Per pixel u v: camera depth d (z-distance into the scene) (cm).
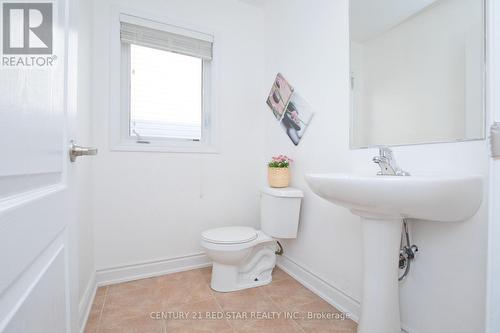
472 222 88
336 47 145
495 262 64
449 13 97
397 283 103
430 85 103
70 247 69
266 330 123
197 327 125
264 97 221
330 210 150
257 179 220
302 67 173
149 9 179
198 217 196
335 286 146
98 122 164
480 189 81
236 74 211
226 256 151
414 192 73
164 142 189
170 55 194
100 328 123
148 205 179
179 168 190
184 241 191
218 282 159
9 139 37
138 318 131
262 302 148
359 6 132
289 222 166
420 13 107
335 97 146
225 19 206
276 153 204
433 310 101
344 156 140
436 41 101
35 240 45
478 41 88
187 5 191
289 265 187
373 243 101
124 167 172
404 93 112
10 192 37
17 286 38
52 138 55
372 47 126
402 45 113
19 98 40
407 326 111
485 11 86
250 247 156
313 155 164
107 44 167
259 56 221
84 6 137
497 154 64
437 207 77
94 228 163
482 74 87
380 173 108
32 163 44
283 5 194
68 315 67
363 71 130
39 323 47
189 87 201
